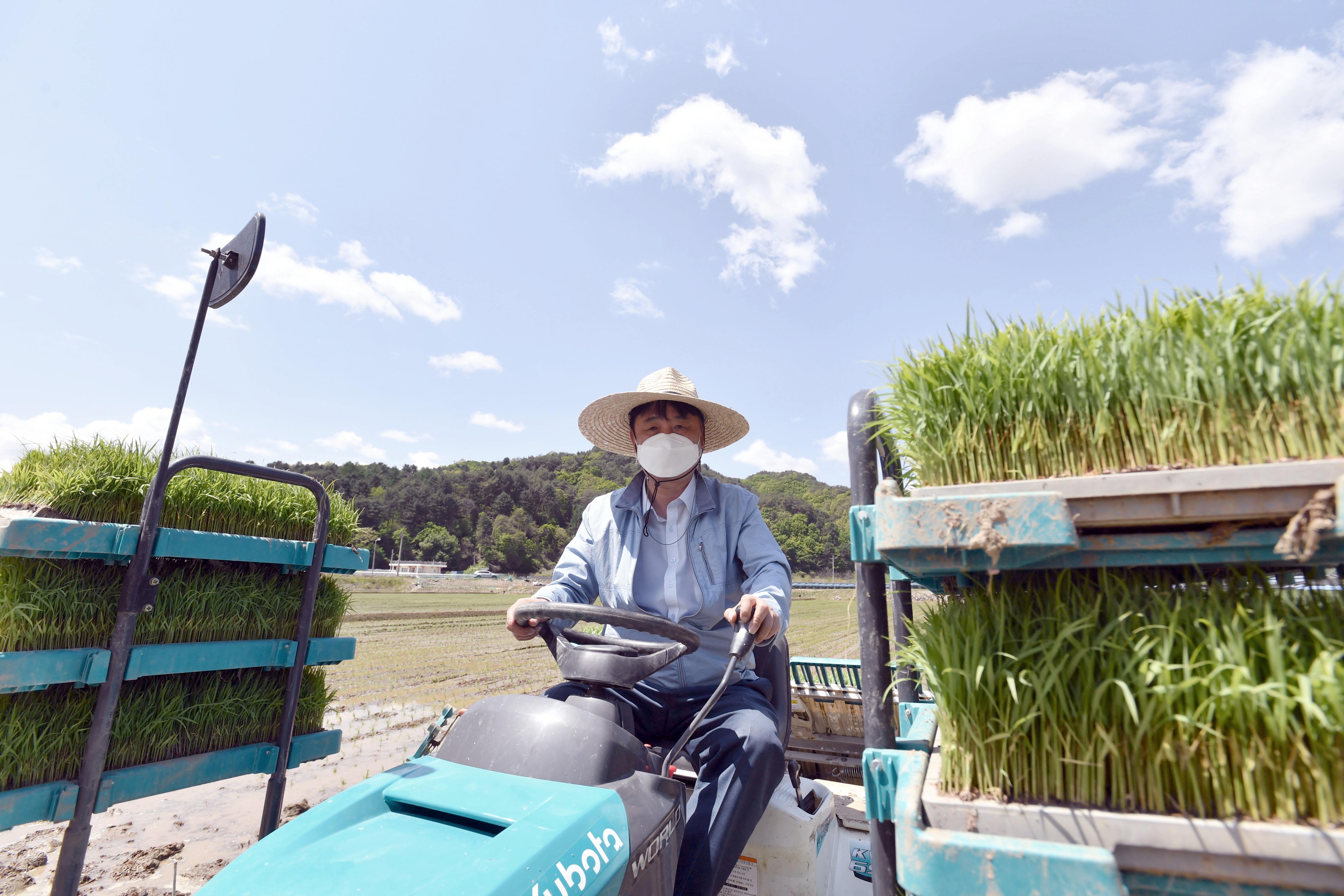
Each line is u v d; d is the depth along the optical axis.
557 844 1.05
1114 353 0.95
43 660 1.90
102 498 2.15
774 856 1.79
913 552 0.95
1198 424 0.89
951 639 0.99
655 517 2.35
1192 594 0.91
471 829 1.14
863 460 1.25
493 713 1.43
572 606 1.64
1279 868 0.75
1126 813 0.84
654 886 1.24
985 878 0.80
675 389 2.49
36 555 1.95
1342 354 0.84
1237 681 0.80
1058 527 0.83
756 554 2.21
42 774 1.99
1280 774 0.79
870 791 1.09
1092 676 0.88
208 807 3.51
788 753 2.92
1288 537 0.78
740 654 1.57
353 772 4.30
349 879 0.95
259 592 2.61
